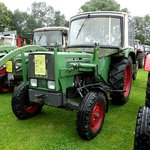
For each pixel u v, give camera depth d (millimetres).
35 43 8875
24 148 3072
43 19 50781
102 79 4117
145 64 3381
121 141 3307
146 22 48594
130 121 4023
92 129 3365
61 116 4203
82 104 3242
